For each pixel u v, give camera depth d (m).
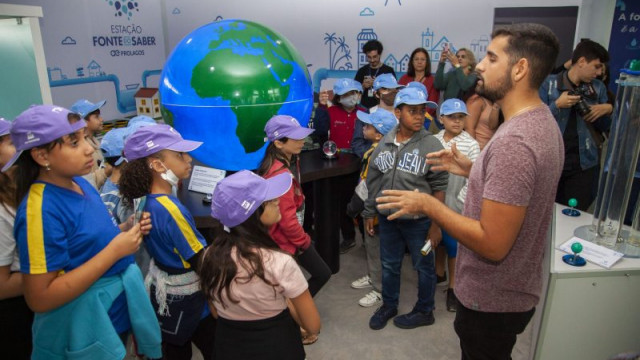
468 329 1.31
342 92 3.08
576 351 1.60
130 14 4.54
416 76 4.07
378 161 2.29
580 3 3.70
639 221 1.61
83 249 1.27
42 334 1.29
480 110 3.05
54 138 1.15
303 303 1.25
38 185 1.21
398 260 2.39
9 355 1.54
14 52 2.09
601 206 1.66
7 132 1.49
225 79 2.03
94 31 4.12
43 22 3.62
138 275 1.41
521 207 1.03
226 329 1.25
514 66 1.08
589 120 2.40
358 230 3.81
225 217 1.18
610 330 1.56
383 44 4.44
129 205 1.58
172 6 4.97
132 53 4.60
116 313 1.42
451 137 2.41
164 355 1.71
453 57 3.78
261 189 1.21
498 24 3.99
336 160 2.82
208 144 2.16
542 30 1.07
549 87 2.55
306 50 4.75
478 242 1.07
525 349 2.22
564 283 1.50
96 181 2.14
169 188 1.53
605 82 2.75
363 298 2.67
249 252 1.16
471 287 1.25
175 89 2.11
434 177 2.14
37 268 1.16
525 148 1.03
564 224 1.87
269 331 1.21
